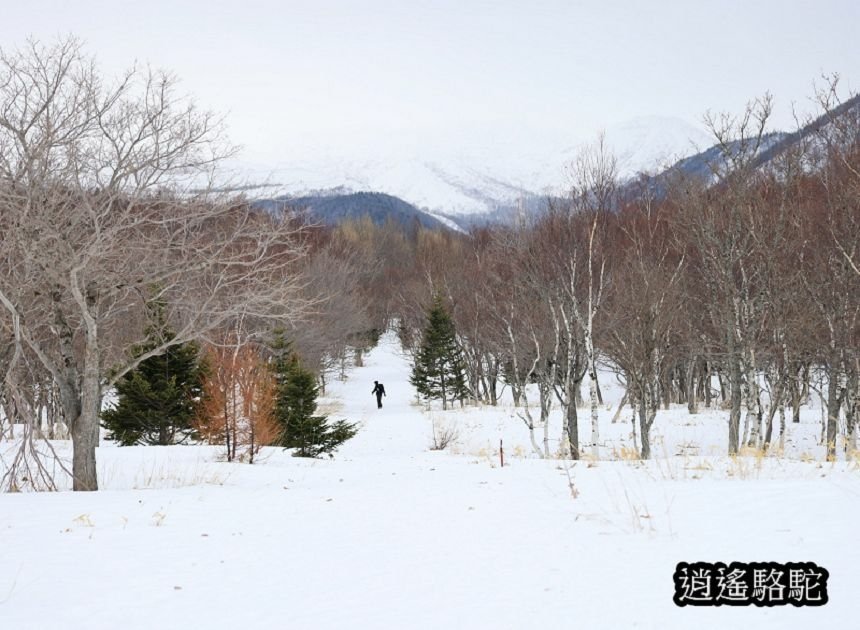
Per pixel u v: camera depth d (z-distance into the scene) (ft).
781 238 69.31
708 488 32.32
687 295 78.74
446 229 353.31
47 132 37.17
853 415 67.87
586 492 33.94
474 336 141.38
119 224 38.55
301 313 44.86
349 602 18.81
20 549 24.62
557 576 20.31
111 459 62.44
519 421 110.73
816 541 22.25
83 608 18.61
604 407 122.11
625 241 80.02
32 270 39.93
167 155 39.60
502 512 30.07
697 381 138.82
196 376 85.92
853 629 15.57
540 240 74.74
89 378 41.27
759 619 16.42
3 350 42.22
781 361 74.69
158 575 21.53
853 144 68.54
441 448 92.99
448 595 19.08
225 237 42.39
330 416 132.26
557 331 71.56
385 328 248.52
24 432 40.06
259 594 19.63
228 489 40.42
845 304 66.64
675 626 16.22
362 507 32.89
